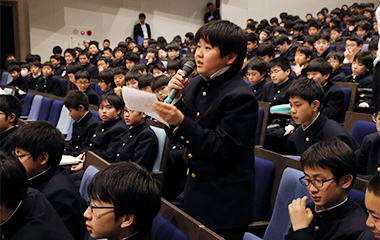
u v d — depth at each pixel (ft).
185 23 41.19
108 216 3.98
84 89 16.67
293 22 32.48
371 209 3.68
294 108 7.58
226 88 4.79
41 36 36.58
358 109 11.57
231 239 4.83
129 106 4.44
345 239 4.38
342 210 4.57
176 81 4.77
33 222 4.55
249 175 4.83
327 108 11.10
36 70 23.99
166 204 4.82
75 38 37.47
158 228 4.61
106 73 16.47
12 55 31.60
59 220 4.82
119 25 38.83
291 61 21.12
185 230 4.37
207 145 4.43
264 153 7.03
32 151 5.68
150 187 4.12
